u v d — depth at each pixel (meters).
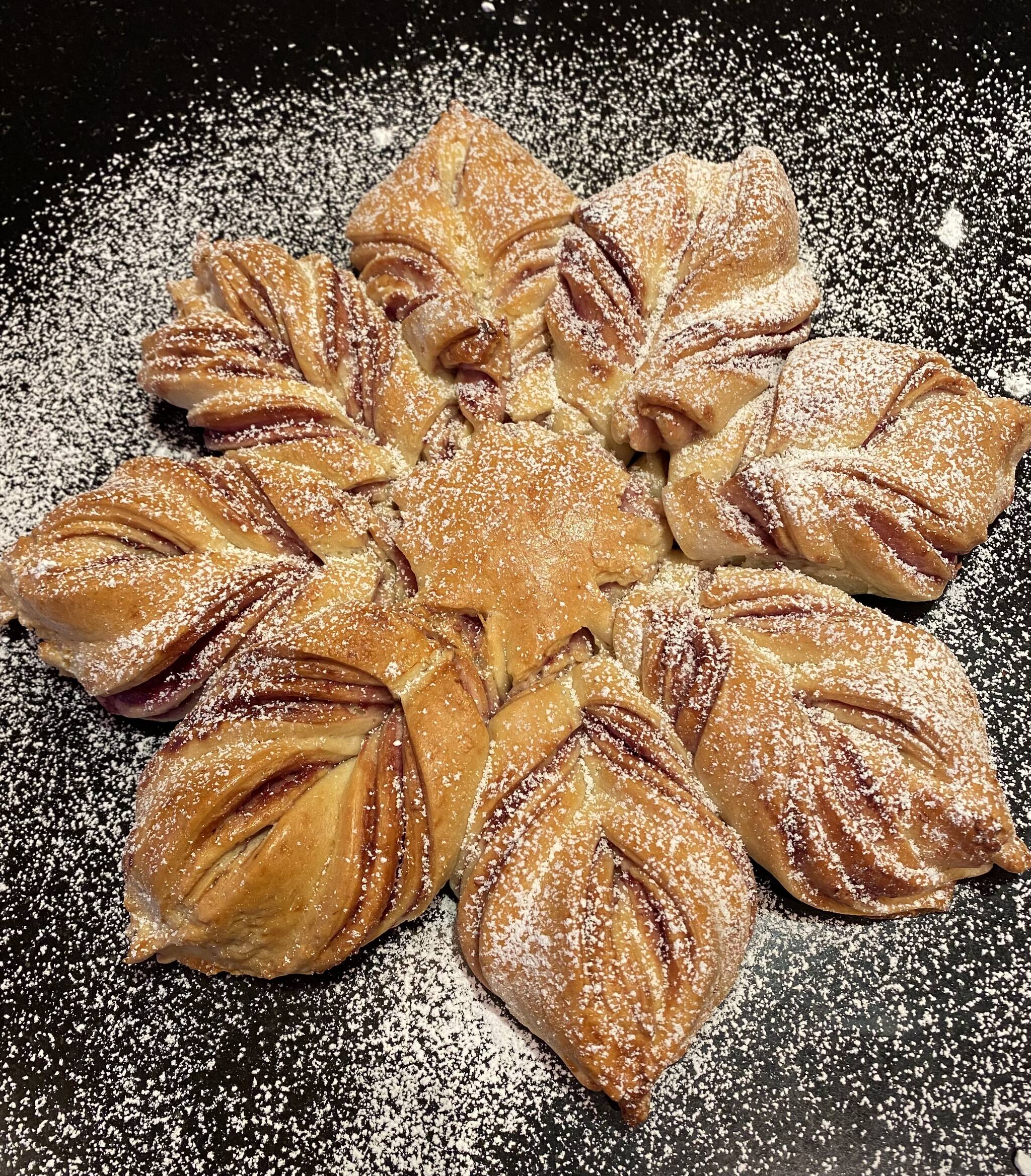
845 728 0.30
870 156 0.41
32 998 0.31
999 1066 0.31
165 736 0.34
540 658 0.31
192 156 0.41
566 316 0.35
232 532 0.33
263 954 0.29
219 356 0.34
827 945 0.32
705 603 0.32
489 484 0.32
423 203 0.36
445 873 0.29
